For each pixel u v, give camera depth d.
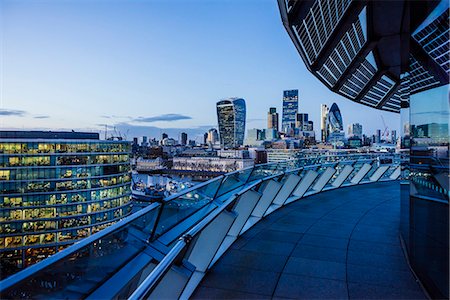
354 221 7.23
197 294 3.88
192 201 4.42
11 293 1.76
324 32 9.27
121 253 2.87
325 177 11.31
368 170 13.55
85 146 80.00
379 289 3.97
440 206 3.27
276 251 5.32
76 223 78.94
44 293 1.99
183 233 3.85
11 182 71.44
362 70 12.69
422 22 3.71
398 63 11.32
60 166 76.69
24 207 73.00
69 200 78.06
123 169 89.31
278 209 8.55
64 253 2.18
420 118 3.91
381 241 5.81
